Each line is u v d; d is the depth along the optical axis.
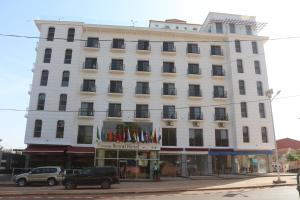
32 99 38.09
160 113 40.88
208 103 42.44
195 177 35.22
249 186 22.44
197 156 40.16
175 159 39.56
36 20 41.12
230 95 43.19
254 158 41.25
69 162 36.19
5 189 22.70
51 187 24.91
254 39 45.72
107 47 42.38
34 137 37.00
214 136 41.22
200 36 44.88
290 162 46.84
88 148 37.34
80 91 39.94
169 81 42.44
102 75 41.16
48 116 37.88
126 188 22.81
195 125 41.12
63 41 40.72
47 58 40.06
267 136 42.00
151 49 43.38
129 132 35.56
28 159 35.75
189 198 15.96
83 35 42.41
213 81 43.59
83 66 41.00
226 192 19.30
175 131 40.59
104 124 39.28
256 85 43.66
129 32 43.31
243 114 42.25
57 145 37.16
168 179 33.41
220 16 48.16
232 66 43.72
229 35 45.03
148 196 17.45
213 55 44.44
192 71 43.56
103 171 23.58
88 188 23.48
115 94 40.53
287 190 19.25
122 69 41.91
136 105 40.81
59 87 38.97
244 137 41.41
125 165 34.56
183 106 41.69
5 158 37.03
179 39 44.50
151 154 35.22
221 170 40.16
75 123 38.81
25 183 26.56
